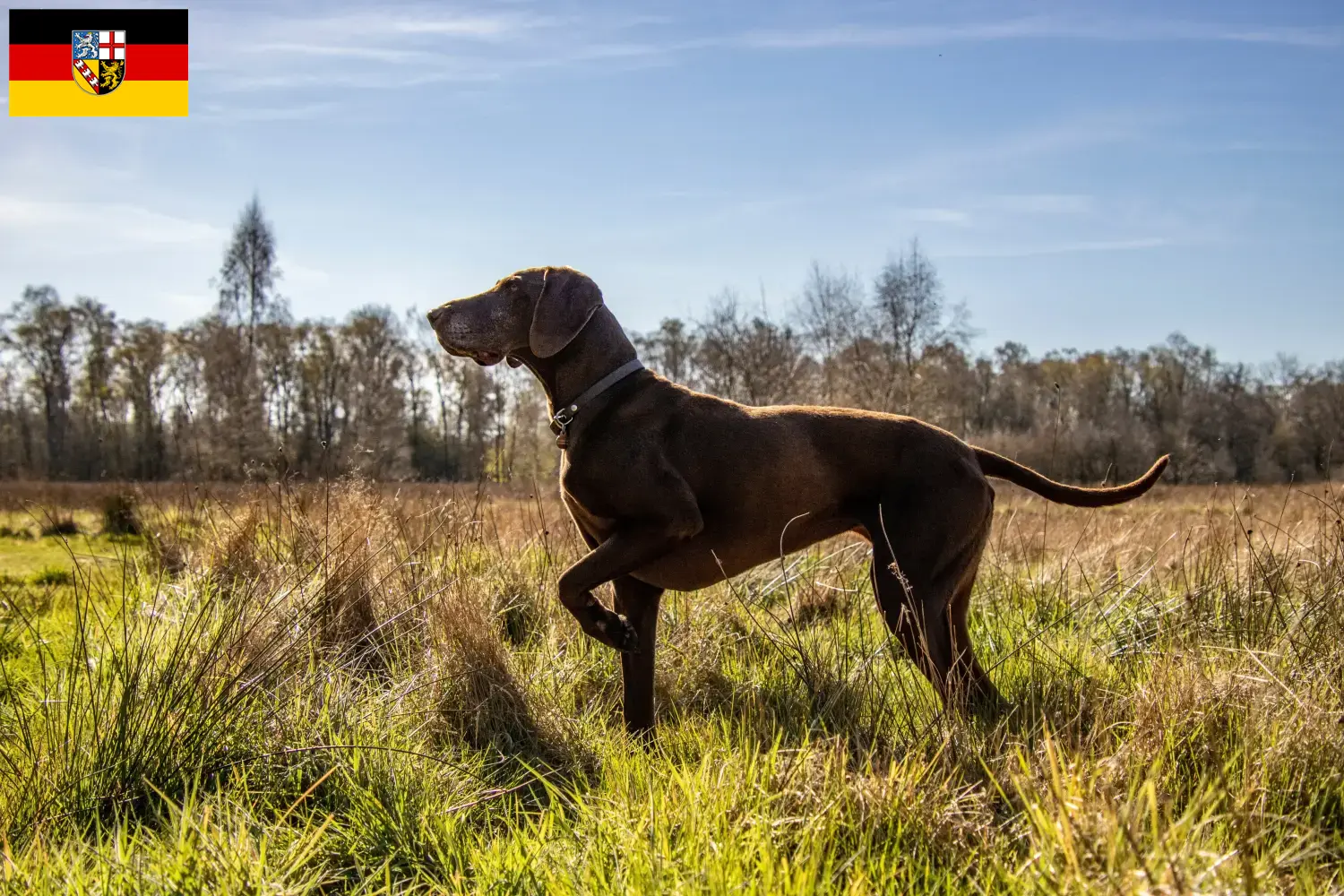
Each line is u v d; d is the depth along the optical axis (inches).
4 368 2106.3
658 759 134.0
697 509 154.6
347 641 176.4
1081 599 219.0
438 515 232.4
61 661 176.2
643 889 90.8
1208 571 207.9
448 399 1724.9
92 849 101.9
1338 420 1416.1
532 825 113.9
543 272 163.5
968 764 117.2
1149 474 162.6
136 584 218.4
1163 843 84.6
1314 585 183.9
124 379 1983.3
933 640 153.8
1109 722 131.4
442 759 130.9
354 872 107.0
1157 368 2113.7
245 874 92.4
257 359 1706.4
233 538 221.3
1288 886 89.4
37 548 385.1
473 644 156.2
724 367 835.4
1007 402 1969.7
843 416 164.7
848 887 89.2
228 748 127.3
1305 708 117.6
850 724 138.0
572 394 161.0
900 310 1092.5
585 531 169.5
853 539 267.1
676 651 179.6
